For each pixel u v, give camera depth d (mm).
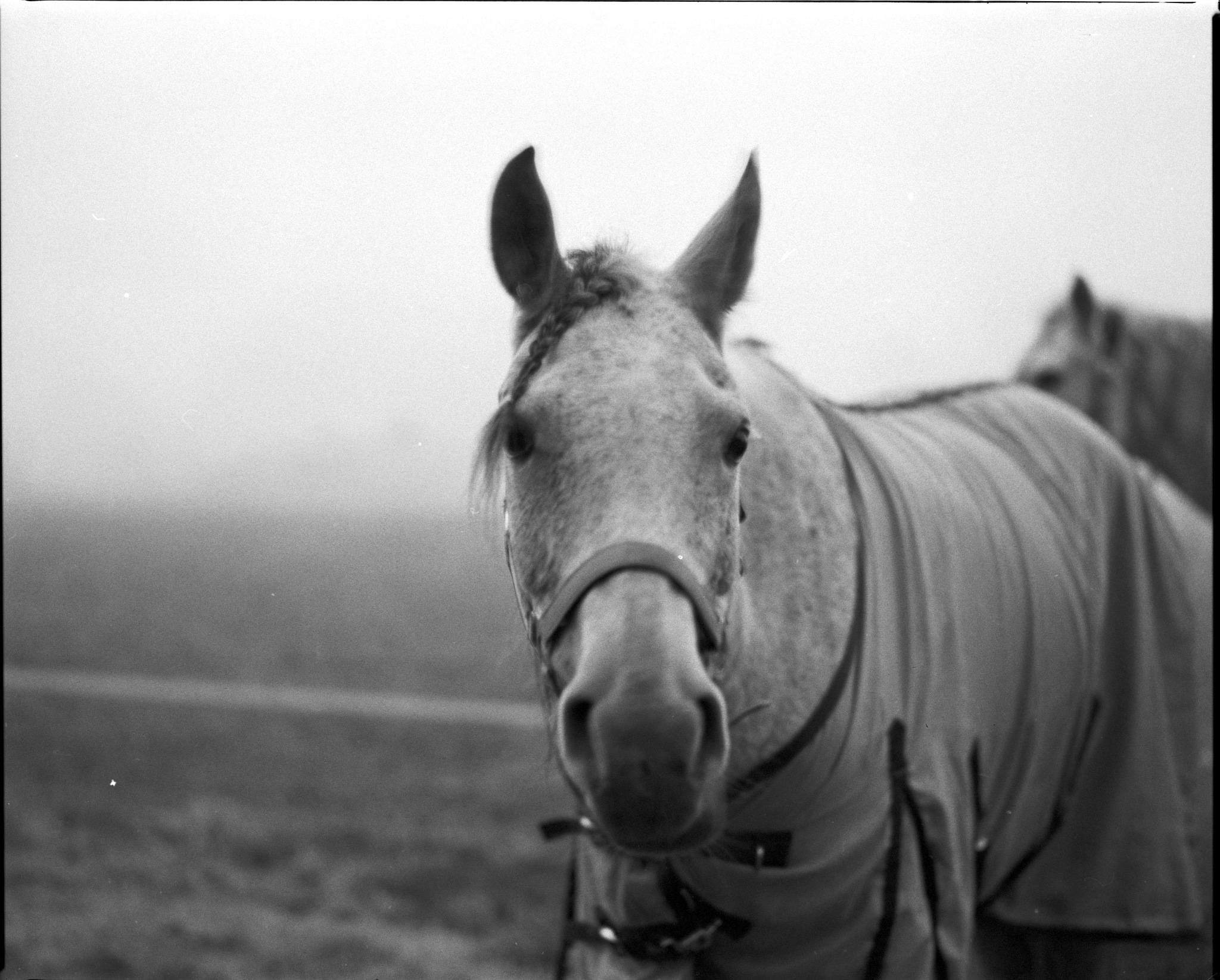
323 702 7820
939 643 2141
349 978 3555
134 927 3912
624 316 1696
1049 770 2479
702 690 1464
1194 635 2930
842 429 2293
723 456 1663
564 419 1608
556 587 1592
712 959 2033
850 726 1979
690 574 1543
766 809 1946
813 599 2002
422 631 12922
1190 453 4363
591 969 2166
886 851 1972
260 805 5508
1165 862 2637
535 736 6977
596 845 2053
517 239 1802
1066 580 2590
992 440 2797
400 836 5043
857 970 1956
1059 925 2621
